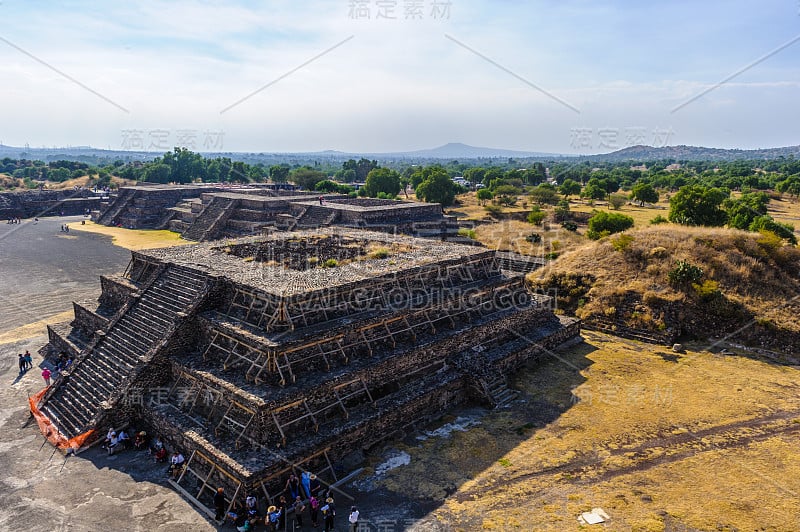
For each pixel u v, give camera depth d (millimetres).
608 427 20391
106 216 74625
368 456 18297
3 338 29062
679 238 36844
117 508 15062
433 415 21188
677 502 15750
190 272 23625
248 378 17562
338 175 174000
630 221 48531
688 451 18688
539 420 21000
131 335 22156
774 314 29922
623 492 16266
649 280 33719
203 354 19734
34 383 23312
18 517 14516
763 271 33094
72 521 14422
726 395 23312
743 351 28641
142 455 17969
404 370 21000
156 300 23312
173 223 68062
